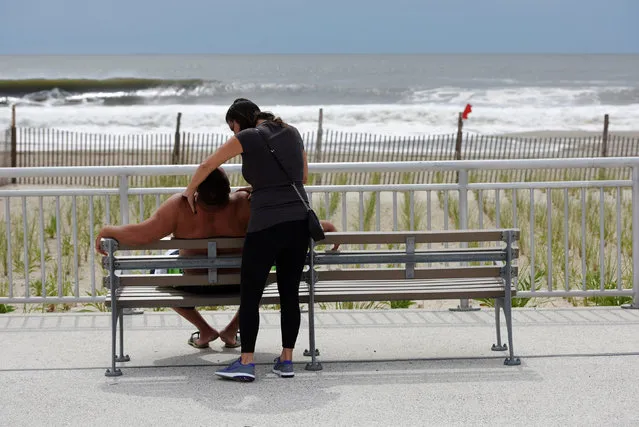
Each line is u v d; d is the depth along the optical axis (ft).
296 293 24.06
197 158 102.99
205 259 24.47
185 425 20.31
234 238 24.50
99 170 31.04
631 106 229.45
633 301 32.83
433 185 31.86
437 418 20.72
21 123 173.68
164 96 258.78
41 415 21.11
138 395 22.65
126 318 31.40
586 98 261.44
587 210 57.16
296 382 23.77
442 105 250.98
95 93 253.44
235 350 27.32
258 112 24.43
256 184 23.39
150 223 24.40
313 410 21.35
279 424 20.35
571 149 128.98
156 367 25.29
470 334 29.07
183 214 24.67
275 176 23.22
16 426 20.33
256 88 282.77
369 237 24.90
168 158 109.50
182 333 29.40
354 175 78.64
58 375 24.49
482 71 486.38
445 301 36.81
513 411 21.17
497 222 32.40
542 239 49.96
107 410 21.44
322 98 276.62
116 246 24.27
